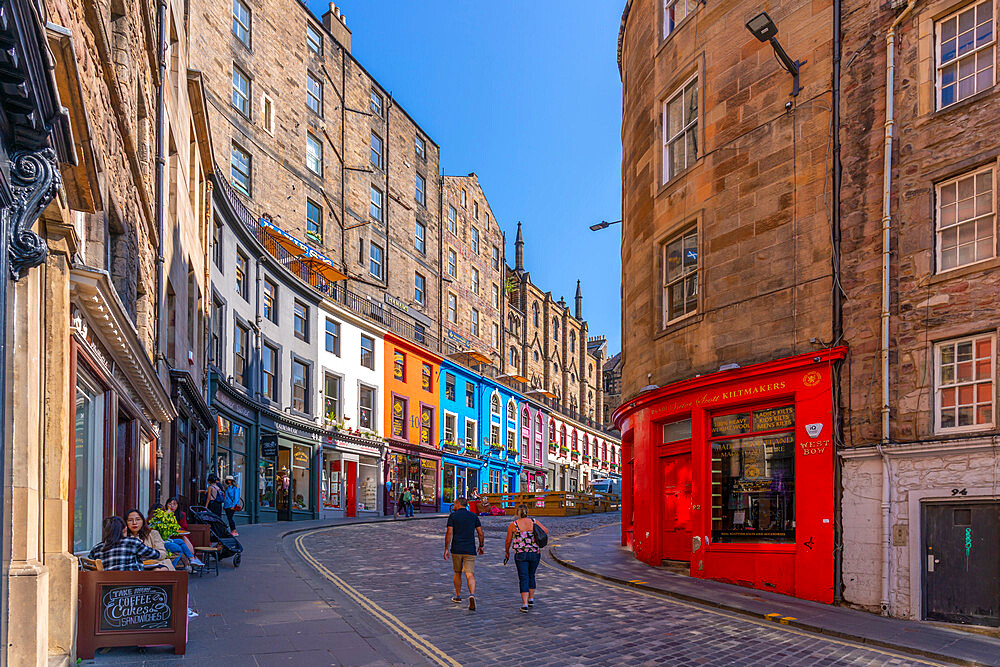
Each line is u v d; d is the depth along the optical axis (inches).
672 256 647.8
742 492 538.3
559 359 2513.5
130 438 430.3
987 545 390.9
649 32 706.8
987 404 404.5
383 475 1327.5
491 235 2108.8
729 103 582.2
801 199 517.0
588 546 752.3
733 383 541.6
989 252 414.9
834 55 505.4
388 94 1605.6
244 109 1131.9
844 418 469.1
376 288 1492.4
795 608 428.5
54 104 184.2
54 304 247.0
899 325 447.2
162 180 550.6
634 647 322.7
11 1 145.1
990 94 421.1
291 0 1268.5
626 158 794.8
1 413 176.7
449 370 1615.4
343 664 273.4
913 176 452.1
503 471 1834.4
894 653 334.3
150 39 520.4
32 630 203.5
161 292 544.1
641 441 660.1
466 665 284.8
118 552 277.6
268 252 1035.3
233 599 387.5
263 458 991.6
